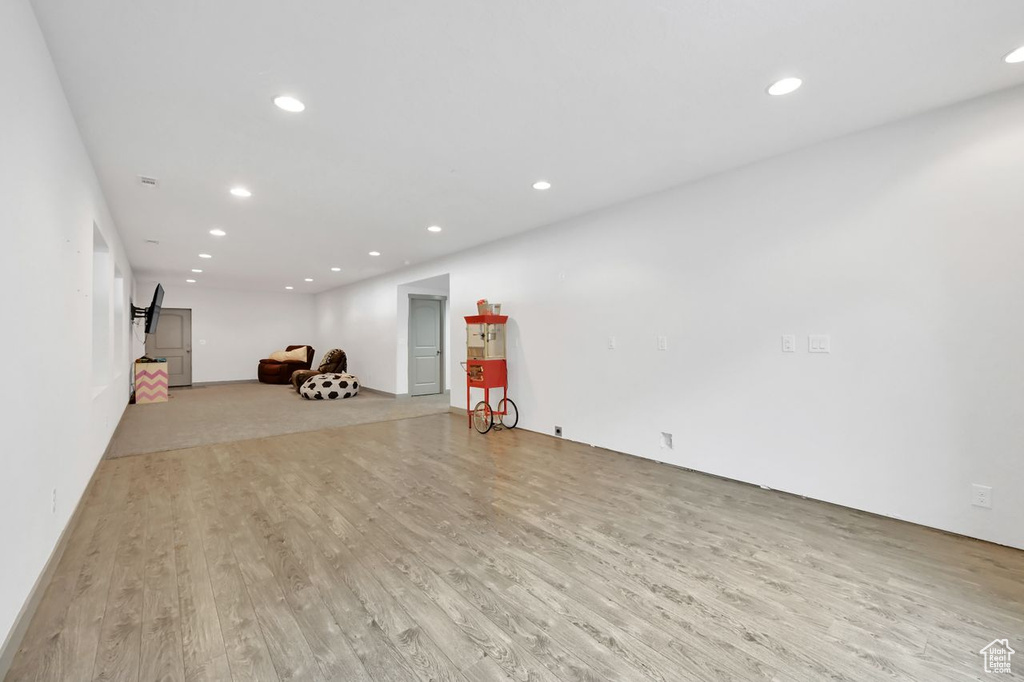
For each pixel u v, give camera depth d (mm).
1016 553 2307
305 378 9188
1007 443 2373
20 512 1695
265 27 1837
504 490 3328
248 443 4793
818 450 3041
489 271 5906
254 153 3061
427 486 3420
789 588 2016
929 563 2221
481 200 4156
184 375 10281
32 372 1836
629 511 2916
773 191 3234
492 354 5477
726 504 3021
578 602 1918
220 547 2420
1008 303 2365
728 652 1606
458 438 5020
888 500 2760
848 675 1490
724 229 3510
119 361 5598
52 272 2127
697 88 2348
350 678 1488
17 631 1627
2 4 1471
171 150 2986
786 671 1513
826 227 2984
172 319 10156
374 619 1804
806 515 2826
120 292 5551
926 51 2039
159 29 1840
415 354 8516
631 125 2744
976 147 2447
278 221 4766
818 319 3023
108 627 1747
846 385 2910
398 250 6328
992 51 2039
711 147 3068
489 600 1934
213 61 2062
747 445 3406
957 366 2514
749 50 2035
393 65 2115
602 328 4484
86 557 2299
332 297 10836
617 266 4328
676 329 3850
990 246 2410
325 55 2033
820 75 2234
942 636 1687
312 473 3746
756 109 2564
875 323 2789
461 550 2389
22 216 1697
